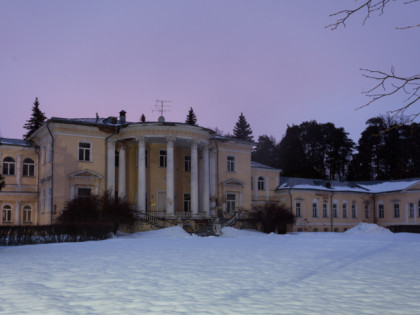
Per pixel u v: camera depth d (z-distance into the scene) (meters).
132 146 45.06
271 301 8.23
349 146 95.00
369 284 10.41
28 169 44.22
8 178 43.03
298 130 99.44
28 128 82.88
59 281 10.73
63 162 40.78
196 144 43.62
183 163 47.97
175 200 46.53
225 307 7.63
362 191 63.50
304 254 18.95
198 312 7.20
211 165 48.66
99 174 42.03
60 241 30.72
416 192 59.06
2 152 43.06
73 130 41.59
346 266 14.30
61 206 40.16
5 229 28.28
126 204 36.69
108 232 34.06
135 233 37.75
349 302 8.16
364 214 63.34
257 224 46.03
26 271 12.77
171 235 36.59
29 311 7.22
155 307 7.61
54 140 40.69
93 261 15.75
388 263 15.23
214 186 48.81
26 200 43.56
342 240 31.03
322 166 97.06
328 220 59.28
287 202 57.00
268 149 109.62
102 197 36.44
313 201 58.47
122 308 7.52
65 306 7.67
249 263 15.15
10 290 9.38
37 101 83.81
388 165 86.00
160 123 41.38
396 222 61.22
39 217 43.22
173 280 10.95
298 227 56.09
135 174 44.81
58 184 40.31
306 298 8.55
